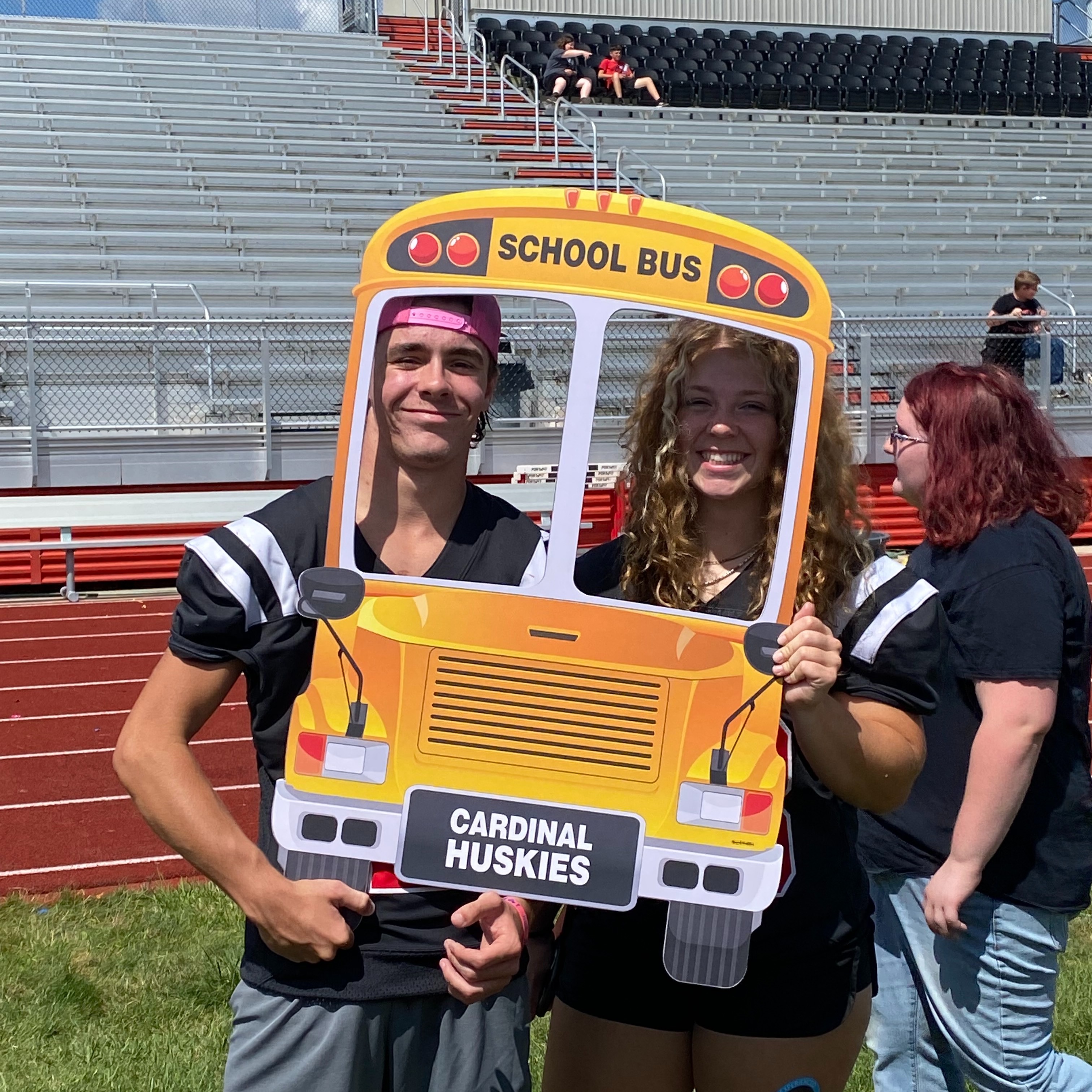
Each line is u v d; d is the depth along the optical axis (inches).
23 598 509.4
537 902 102.6
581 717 89.8
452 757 89.4
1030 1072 112.3
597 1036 101.7
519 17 1119.6
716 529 99.2
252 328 571.8
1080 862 111.3
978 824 106.4
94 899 211.0
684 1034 100.3
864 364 566.6
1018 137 1030.4
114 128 805.2
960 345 589.6
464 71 1001.5
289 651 89.7
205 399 553.3
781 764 89.4
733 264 93.0
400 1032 89.0
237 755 302.5
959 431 110.7
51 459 521.3
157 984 178.1
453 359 91.0
